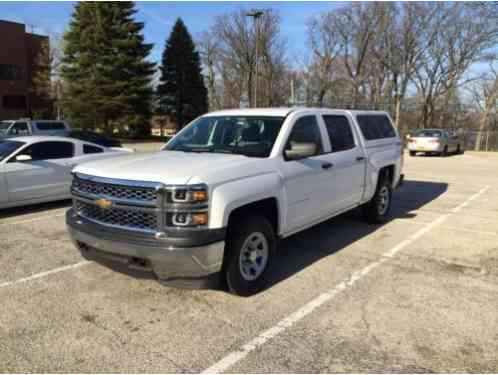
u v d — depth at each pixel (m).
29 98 44.47
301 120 5.05
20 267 4.88
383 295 4.18
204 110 47.09
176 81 45.22
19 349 3.17
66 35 34.94
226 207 3.66
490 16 32.81
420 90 47.41
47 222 7.04
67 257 5.24
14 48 42.50
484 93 42.19
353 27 45.78
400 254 5.47
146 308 3.87
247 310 3.85
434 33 42.62
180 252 3.45
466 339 3.34
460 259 5.29
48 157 8.12
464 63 42.59
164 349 3.19
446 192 10.47
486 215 7.82
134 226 3.66
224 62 54.03
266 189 4.13
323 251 5.58
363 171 6.23
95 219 3.95
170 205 3.48
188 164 3.93
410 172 14.80
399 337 3.38
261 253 4.27
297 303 4.00
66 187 8.33
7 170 7.38
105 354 3.12
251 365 3.00
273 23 51.34
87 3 34.59
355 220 7.36
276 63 53.16
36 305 3.91
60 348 3.19
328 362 3.03
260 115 5.02
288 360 3.05
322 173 5.16
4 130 19.14
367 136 6.64
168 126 49.47
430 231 6.64
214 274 3.73
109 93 34.78
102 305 3.93
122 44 34.69
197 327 3.53
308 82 51.66
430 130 22.70
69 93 34.94
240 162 4.10
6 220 7.18
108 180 3.77
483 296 4.16
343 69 48.53
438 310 3.85
